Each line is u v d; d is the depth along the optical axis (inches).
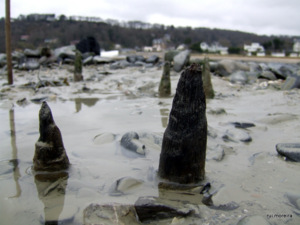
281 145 35.8
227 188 27.0
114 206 23.3
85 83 100.1
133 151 36.0
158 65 151.3
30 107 63.0
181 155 26.9
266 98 70.7
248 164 33.0
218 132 42.9
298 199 25.4
